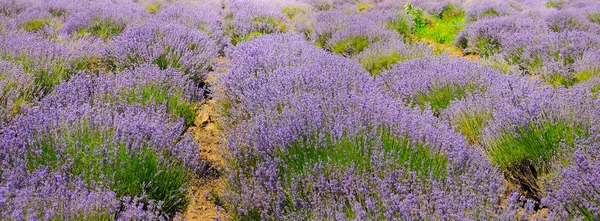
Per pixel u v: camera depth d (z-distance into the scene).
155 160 3.16
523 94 4.44
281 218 2.63
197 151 3.69
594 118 3.49
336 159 3.14
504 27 9.23
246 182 3.05
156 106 4.35
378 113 3.68
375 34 8.77
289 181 2.98
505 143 3.63
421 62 6.12
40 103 3.89
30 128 3.23
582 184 2.67
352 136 3.27
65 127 3.30
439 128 3.59
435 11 13.45
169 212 3.09
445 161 3.12
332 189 2.73
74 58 5.74
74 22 8.44
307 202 2.69
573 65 6.41
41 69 4.97
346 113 3.81
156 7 12.45
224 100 5.00
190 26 9.04
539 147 3.48
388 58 7.15
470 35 9.16
